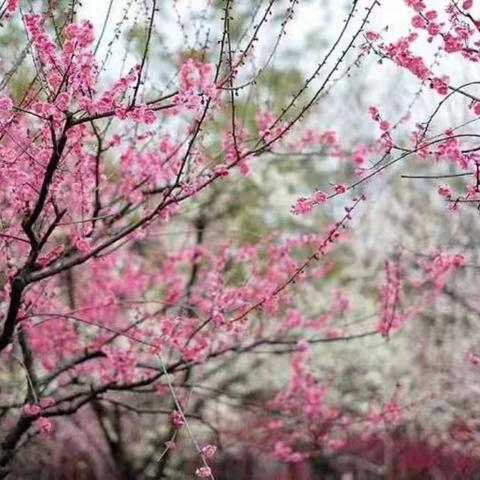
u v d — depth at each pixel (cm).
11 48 630
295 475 1420
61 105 484
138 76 483
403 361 1410
